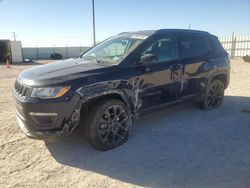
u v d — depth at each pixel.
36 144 4.28
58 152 4.00
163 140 4.39
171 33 5.11
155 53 4.67
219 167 3.49
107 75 3.94
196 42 5.60
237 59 27.59
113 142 4.10
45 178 3.30
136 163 3.64
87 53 5.27
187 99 5.35
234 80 10.67
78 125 3.89
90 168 3.53
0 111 6.22
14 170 3.50
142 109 4.50
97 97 3.88
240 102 6.87
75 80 3.66
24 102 3.56
